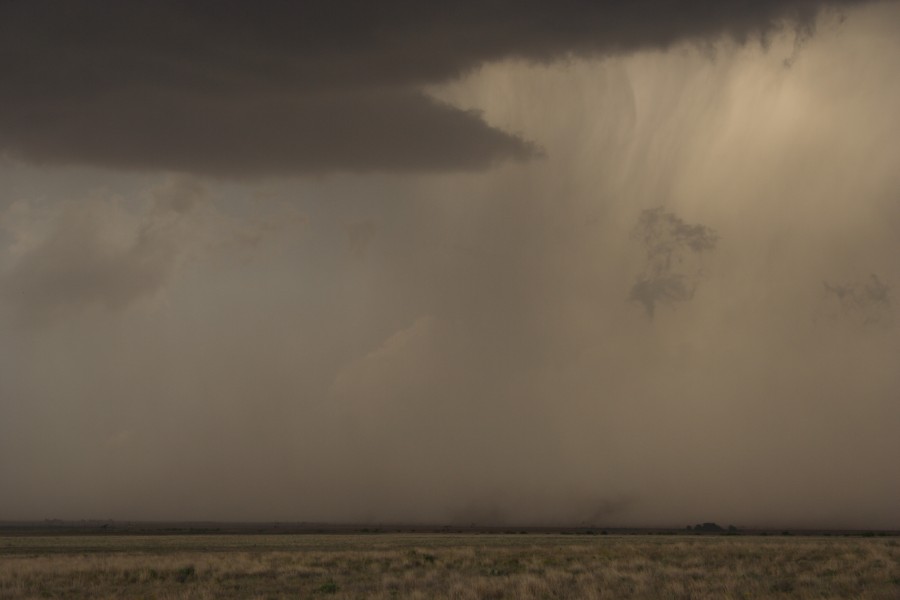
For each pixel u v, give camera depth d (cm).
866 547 5475
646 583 3114
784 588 2983
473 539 9875
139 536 12419
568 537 11075
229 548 7212
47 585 3500
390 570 4066
